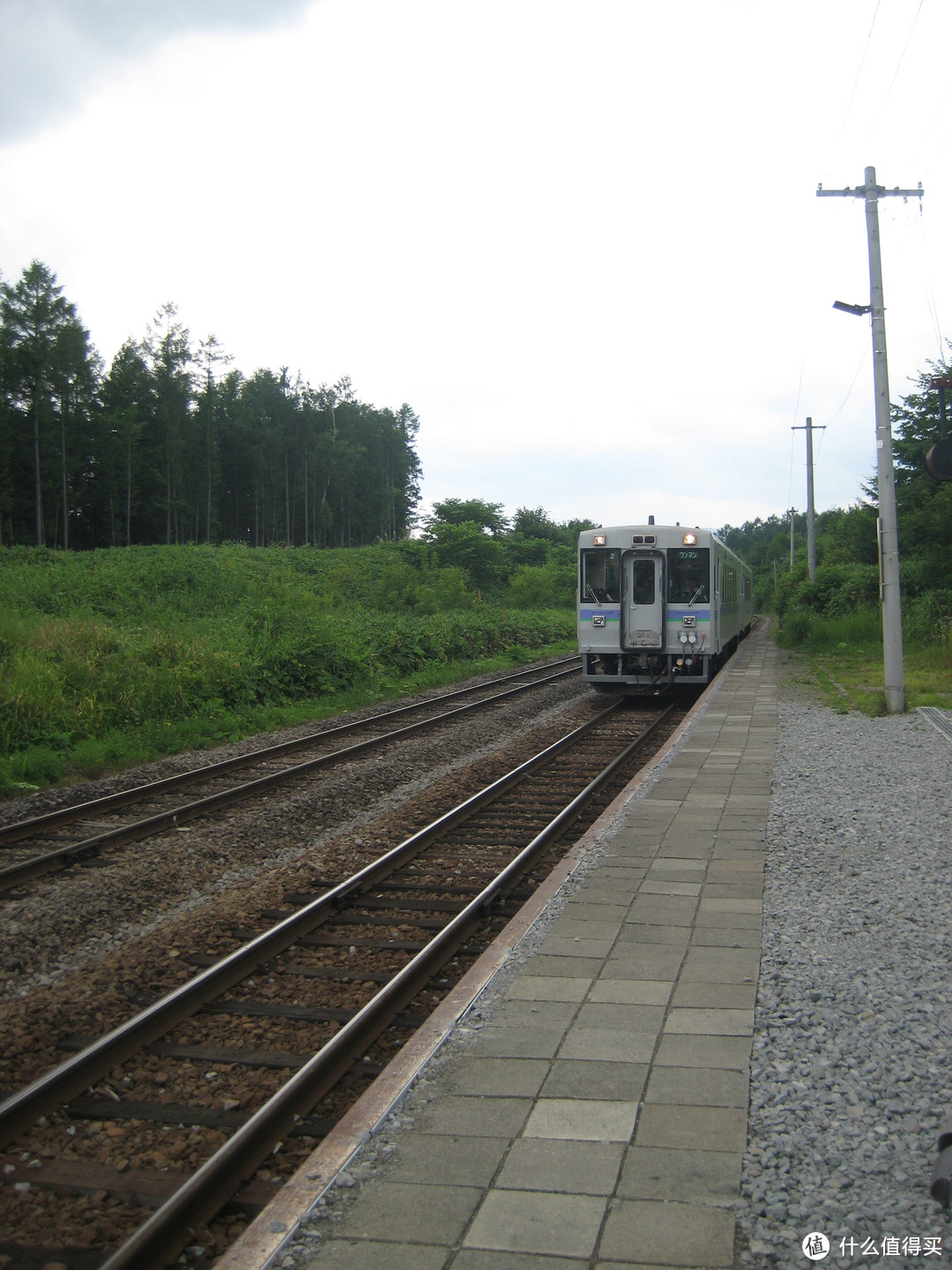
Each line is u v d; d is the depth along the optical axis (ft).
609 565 62.75
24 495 226.99
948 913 19.43
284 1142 13.30
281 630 71.31
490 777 39.19
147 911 23.22
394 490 363.56
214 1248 11.10
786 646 107.96
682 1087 12.57
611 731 51.75
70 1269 10.68
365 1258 9.32
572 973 16.78
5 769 38.19
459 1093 12.57
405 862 27.14
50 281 225.56
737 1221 9.70
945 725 45.34
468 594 137.69
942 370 115.24
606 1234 9.52
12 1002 17.97
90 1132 13.60
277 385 332.39
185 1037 16.62
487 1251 9.34
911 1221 9.65
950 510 84.69
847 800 30.27
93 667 52.26
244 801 34.99
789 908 20.04
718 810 29.60
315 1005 18.02
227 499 305.53
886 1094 12.28
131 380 266.98
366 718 56.90
